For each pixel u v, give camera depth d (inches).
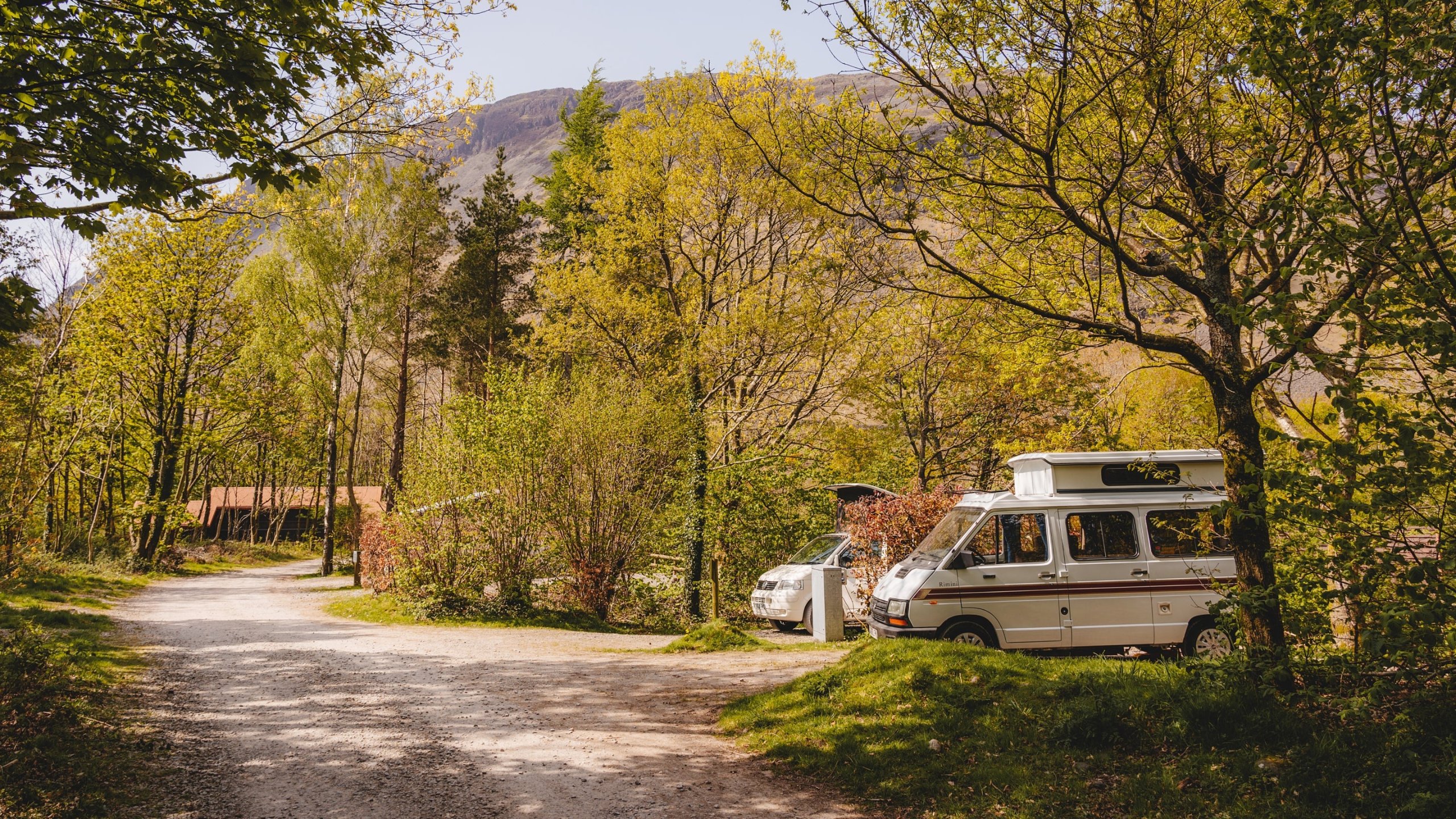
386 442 1486.2
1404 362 189.9
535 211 1619.1
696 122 698.8
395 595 653.9
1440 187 193.9
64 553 946.1
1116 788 194.7
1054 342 323.6
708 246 761.0
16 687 265.9
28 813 178.7
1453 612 152.9
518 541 615.5
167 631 508.1
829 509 738.2
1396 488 163.5
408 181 1213.7
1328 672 205.5
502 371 664.4
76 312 988.6
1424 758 169.2
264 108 237.1
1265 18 182.7
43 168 229.1
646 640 513.7
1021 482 391.2
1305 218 179.9
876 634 375.6
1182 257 268.7
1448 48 155.0
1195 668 236.5
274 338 1205.1
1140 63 233.6
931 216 299.1
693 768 238.4
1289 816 166.1
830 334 682.2
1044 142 250.8
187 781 213.8
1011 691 260.2
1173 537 366.3
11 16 215.2
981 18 231.6
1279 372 233.5
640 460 639.1
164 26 223.1
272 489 2385.6
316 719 286.5
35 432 969.5
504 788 217.9
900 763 226.8
